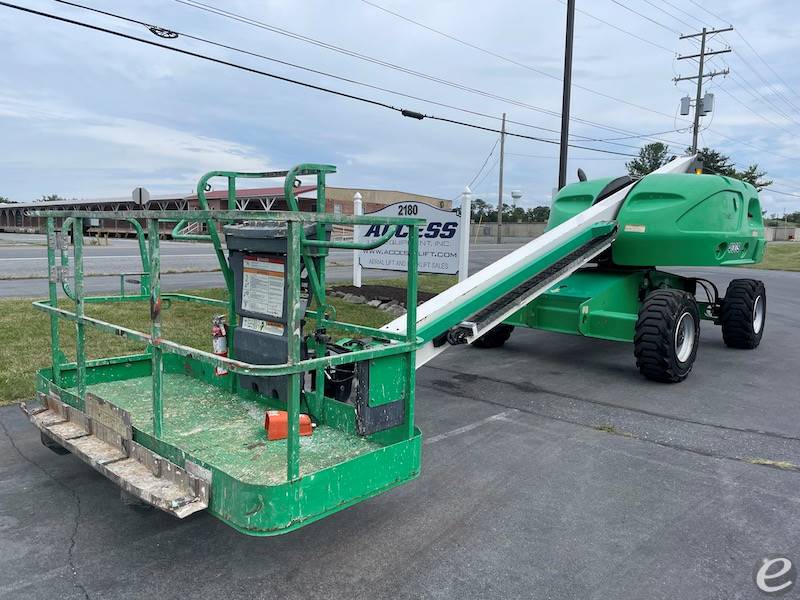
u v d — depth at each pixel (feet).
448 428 17.79
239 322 14.23
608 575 10.38
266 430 12.09
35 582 9.87
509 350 29.25
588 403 20.45
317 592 9.75
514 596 9.74
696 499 13.33
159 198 170.81
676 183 24.44
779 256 119.14
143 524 11.81
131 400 14.25
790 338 33.65
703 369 25.73
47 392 13.96
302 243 12.48
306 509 9.25
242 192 146.92
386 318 34.71
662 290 23.32
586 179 29.76
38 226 211.61
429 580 10.14
